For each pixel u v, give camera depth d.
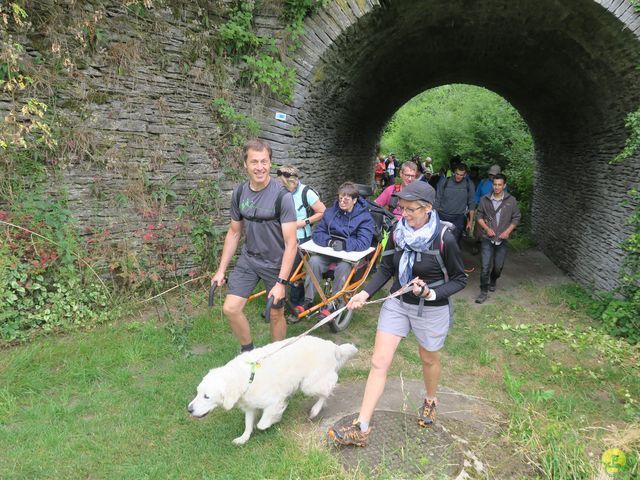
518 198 15.90
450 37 9.71
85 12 5.22
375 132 17.17
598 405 4.20
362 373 4.51
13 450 3.18
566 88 8.78
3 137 4.66
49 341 4.69
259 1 6.64
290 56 6.92
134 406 3.74
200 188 6.45
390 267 3.32
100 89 5.47
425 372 3.43
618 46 6.34
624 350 5.11
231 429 3.48
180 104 6.16
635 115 5.73
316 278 5.12
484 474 3.09
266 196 3.74
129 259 5.66
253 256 3.90
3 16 4.47
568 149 9.95
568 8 6.52
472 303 7.18
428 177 12.16
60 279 5.13
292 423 3.57
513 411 3.77
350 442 3.21
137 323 5.13
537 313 6.80
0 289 4.60
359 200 5.64
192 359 4.55
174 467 3.07
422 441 3.36
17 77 4.86
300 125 7.88
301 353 3.44
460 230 8.43
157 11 5.80
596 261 7.95
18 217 4.91
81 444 3.26
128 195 5.78
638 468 3.12
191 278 6.29
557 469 3.09
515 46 9.05
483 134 17.62
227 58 6.55
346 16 6.90
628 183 6.77
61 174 5.27
